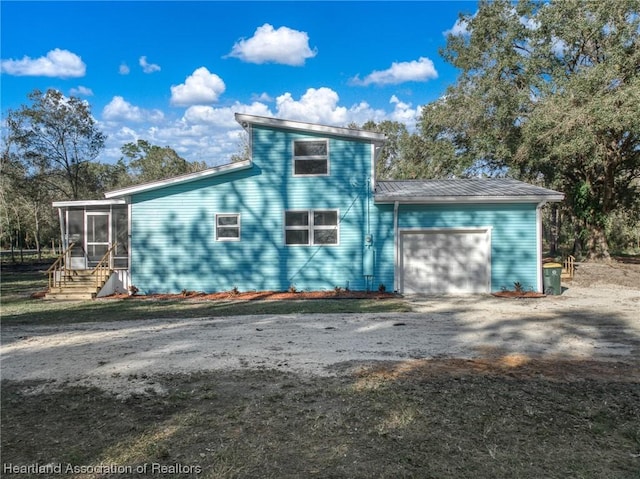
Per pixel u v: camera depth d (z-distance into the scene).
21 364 6.50
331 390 5.29
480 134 24.31
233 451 3.85
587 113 18.44
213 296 14.59
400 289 15.02
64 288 15.07
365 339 7.91
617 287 16.23
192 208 15.54
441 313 10.80
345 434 4.15
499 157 24.08
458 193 15.05
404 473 3.46
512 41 23.61
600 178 24.70
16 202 33.41
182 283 15.56
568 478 3.39
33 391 5.38
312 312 11.04
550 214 37.72
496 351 7.03
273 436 4.12
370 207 15.18
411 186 17.25
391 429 4.24
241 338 8.05
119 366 6.32
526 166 24.55
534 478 3.38
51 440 4.11
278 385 5.48
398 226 15.06
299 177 15.33
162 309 11.97
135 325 9.52
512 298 13.66
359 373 5.91
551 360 6.50
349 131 14.96
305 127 15.05
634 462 3.64
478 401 4.90
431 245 15.09
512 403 4.85
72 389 5.43
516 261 14.83
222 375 5.88
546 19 21.81
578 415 4.54
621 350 7.09
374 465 3.59
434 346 7.38
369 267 14.93
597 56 22.33
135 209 15.60
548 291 14.47
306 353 6.96
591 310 11.16
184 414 4.65
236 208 15.44
